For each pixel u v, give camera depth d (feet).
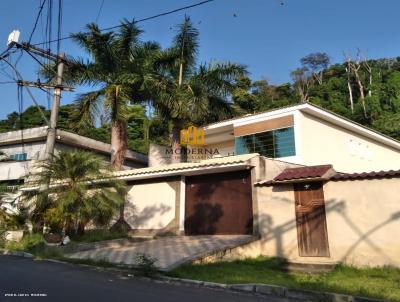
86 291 22.81
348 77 196.03
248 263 36.58
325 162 58.65
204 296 23.07
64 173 45.21
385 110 173.06
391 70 209.26
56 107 53.83
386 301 22.04
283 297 24.07
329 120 60.95
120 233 52.80
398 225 32.53
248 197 44.96
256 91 177.88
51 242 44.45
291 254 38.32
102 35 60.39
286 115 56.29
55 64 56.70
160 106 64.49
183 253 35.91
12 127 124.57
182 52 65.92
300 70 214.48
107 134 109.19
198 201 50.19
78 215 43.86
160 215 52.90
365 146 70.85
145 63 64.54
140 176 53.72
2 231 51.78
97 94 60.95
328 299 23.26
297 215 38.86
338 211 36.22
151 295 22.53
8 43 51.88
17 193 60.90
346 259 34.78
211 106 67.41
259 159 44.57
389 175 33.65
